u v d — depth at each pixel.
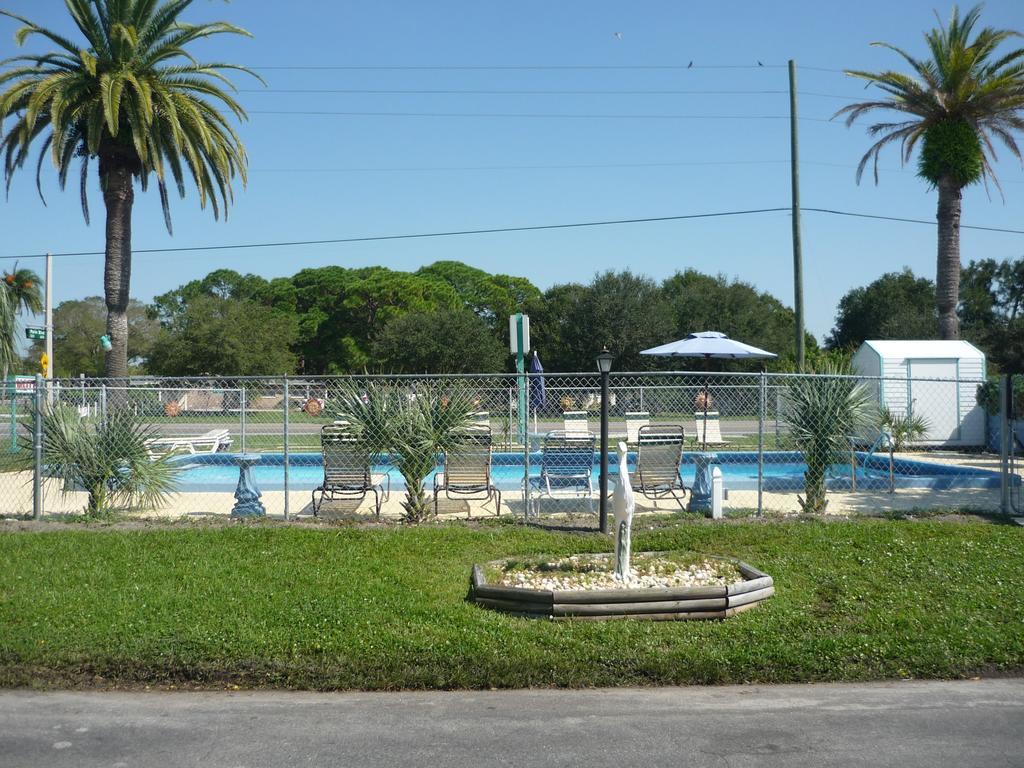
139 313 58.75
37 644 5.59
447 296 59.53
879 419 11.92
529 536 8.66
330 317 59.03
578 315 42.62
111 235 17.77
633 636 5.85
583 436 12.80
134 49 16.56
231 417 22.06
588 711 4.81
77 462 9.74
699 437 18.19
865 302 54.22
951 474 13.70
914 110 21.34
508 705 4.91
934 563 7.63
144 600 6.49
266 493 12.30
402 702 4.96
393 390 9.71
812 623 6.14
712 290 45.22
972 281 55.69
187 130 17.86
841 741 4.38
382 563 7.61
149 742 4.37
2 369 18.81
